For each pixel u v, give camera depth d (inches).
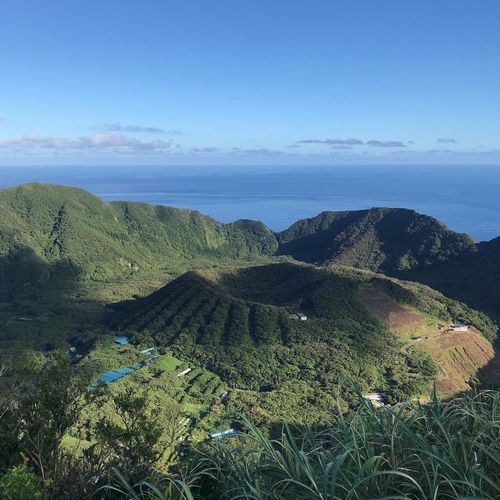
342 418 228.2
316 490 172.2
